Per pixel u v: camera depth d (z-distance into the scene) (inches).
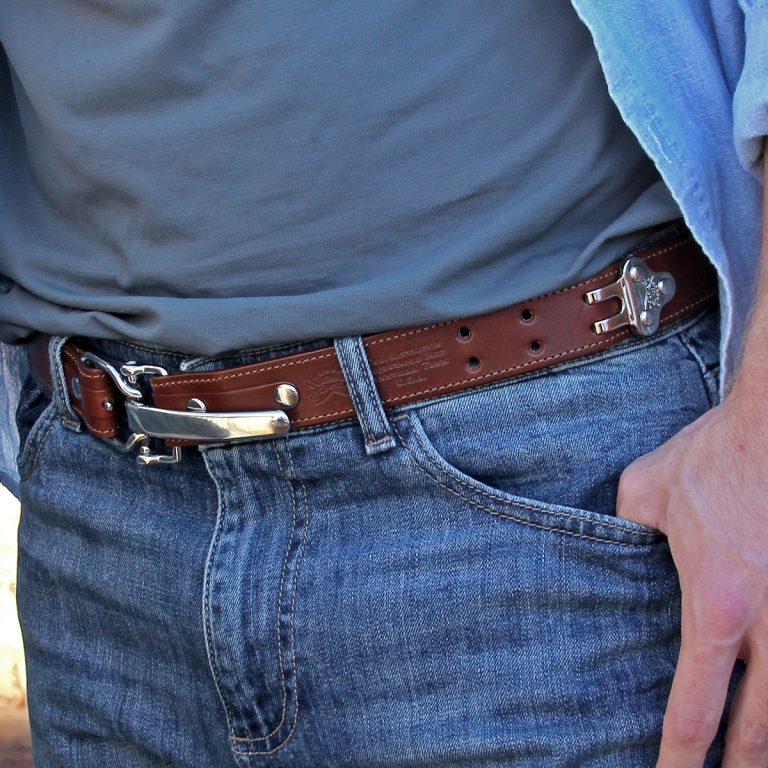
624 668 44.5
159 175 45.4
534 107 42.7
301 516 48.1
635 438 44.7
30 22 46.6
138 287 48.7
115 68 44.6
